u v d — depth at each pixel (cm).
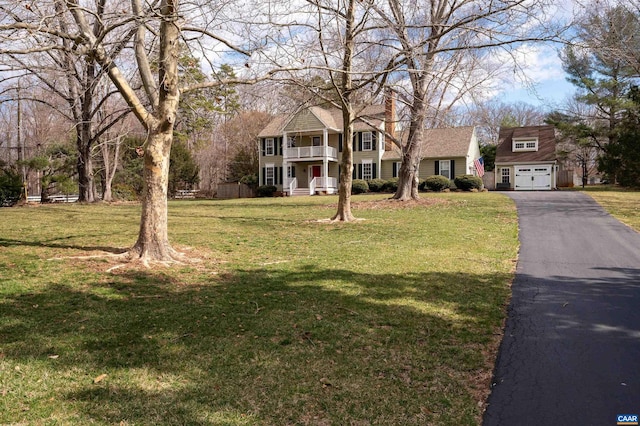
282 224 1355
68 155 2792
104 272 693
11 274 676
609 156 2955
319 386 352
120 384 349
